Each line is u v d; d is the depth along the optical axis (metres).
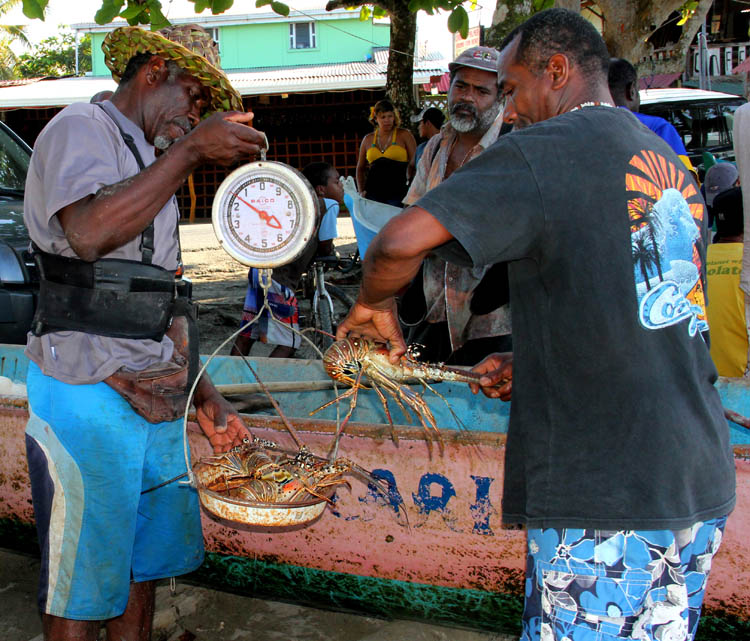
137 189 1.79
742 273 3.85
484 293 3.27
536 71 1.66
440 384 3.54
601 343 1.47
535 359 1.57
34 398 2.04
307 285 5.45
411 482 2.50
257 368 3.87
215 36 22.83
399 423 3.62
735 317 3.90
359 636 2.76
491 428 3.54
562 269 1.48
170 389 2.09
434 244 1.47
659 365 1.48
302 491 2.04
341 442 2.54
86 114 1.92
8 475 2.96
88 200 1.83
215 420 2.41
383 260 1.51
